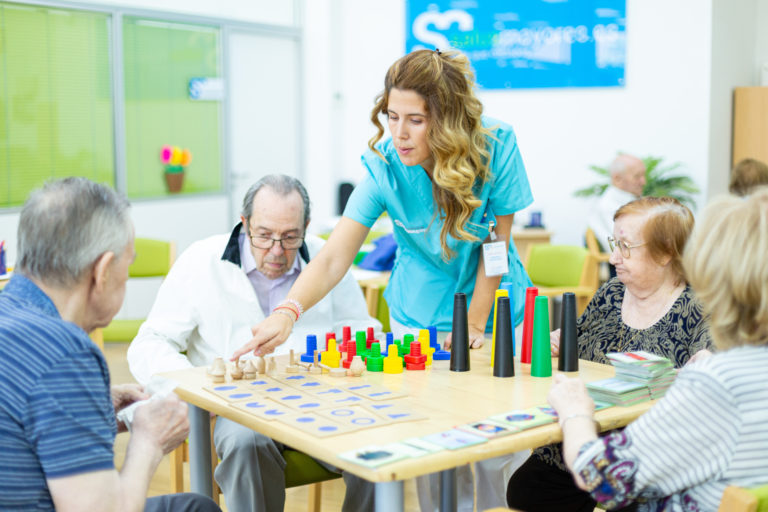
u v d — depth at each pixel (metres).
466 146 2.01
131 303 6.31
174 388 1.80
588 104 6.88
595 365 1.98
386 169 2.25
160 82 6.59
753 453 1.23
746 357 1.25
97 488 1.24
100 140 6.22
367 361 1.96
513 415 1.55
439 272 2.42
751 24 7.09
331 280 2.19
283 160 7.77
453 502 1.71
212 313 2.37
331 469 2.25
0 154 5.64
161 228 6.66
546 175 7.09
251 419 1.56
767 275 1.21
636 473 1.28
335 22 7.87
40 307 1.30
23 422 1.21
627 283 2.01
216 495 2.27
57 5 5.83
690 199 6.55
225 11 7.03
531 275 4.61
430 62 1.97
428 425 1.51
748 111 6.76
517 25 6.99
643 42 6.65
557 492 2.04
